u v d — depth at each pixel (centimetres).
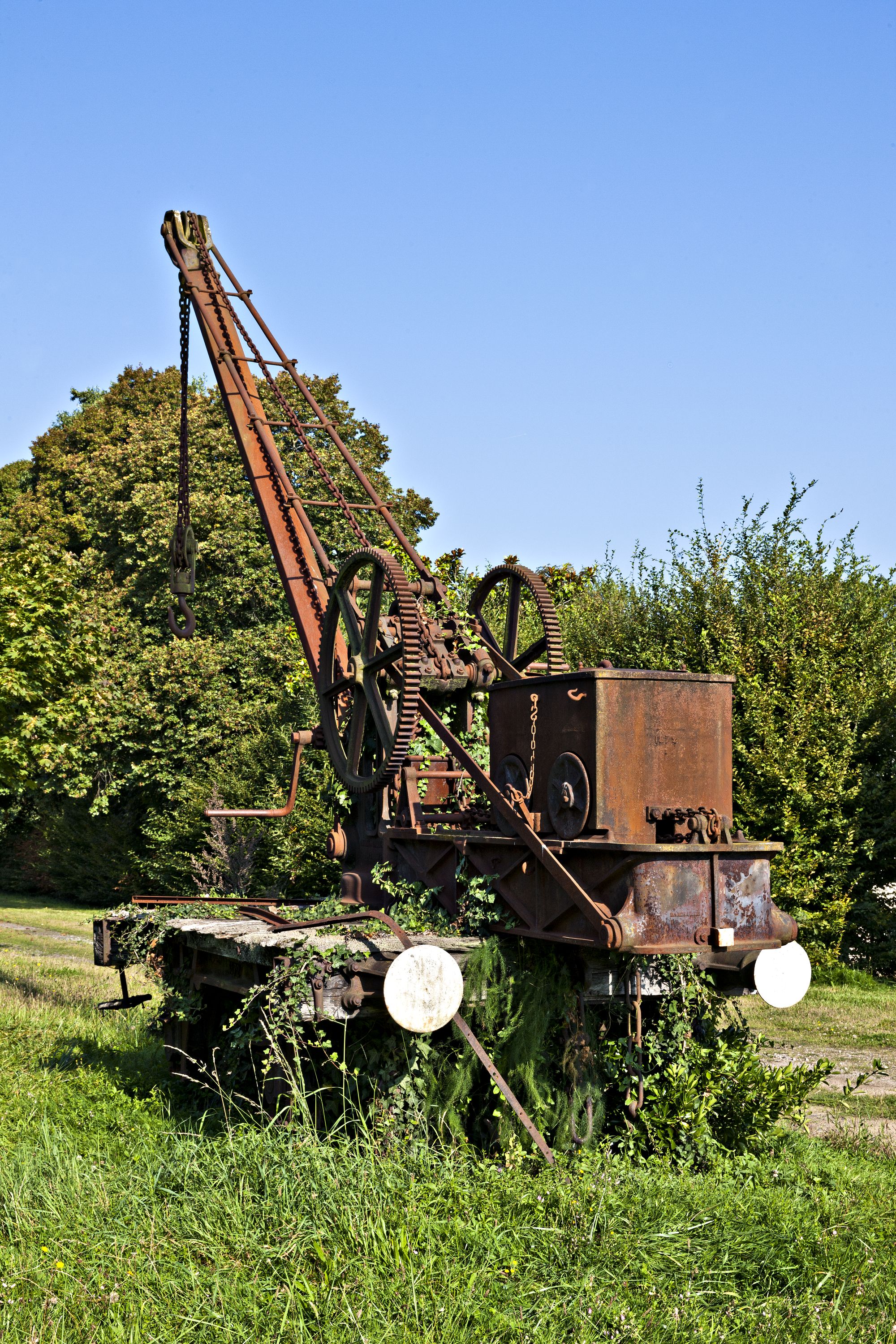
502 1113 605
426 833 706
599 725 569
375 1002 610
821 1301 452
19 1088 834
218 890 2256
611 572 2011
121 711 2636
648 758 580
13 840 3572
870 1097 855
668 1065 624
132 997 934
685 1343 416
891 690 1664
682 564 1828
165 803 2806
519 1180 541
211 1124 734
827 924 1560
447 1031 625
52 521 3594
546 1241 485
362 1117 605
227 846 2283
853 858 1622
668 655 1756
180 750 2730
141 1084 853
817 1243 497
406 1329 414
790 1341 421
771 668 1680
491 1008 605
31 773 1548
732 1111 636
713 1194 539
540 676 617
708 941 549
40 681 1468
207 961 799
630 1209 511
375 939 627
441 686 789
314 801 2120
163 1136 681
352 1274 451
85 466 3288
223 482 2977
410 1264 455
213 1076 786
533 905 605
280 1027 610
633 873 539
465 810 711
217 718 2733
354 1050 642
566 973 609
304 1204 507
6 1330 420
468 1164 566
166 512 2866
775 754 1589
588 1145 591
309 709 2295
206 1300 442
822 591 1717
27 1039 1047
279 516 980
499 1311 432
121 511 2981
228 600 2891
